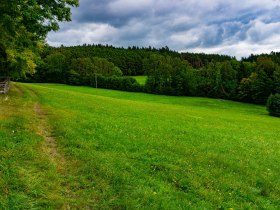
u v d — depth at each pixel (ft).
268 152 74.43
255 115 276.41
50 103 123.54
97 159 49.01
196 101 369.30
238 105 363.97
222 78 415.64
